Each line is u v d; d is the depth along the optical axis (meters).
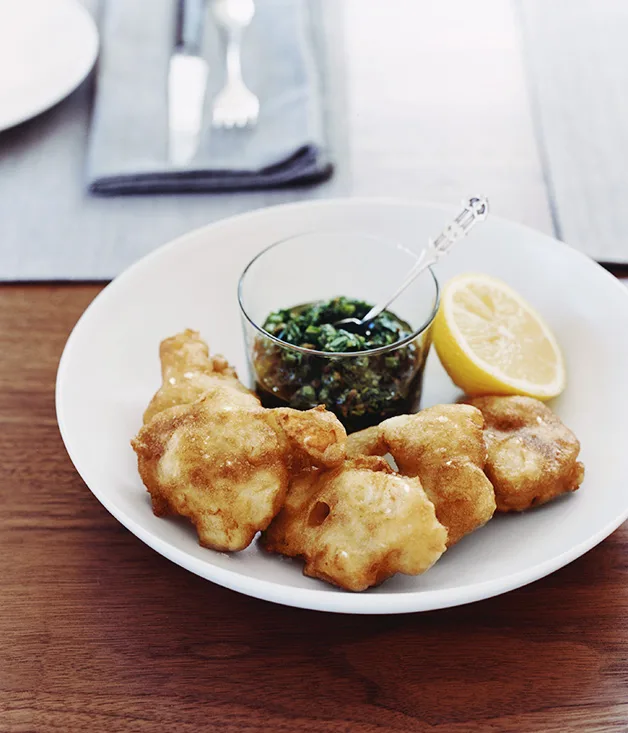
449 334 0.58
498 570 0.50
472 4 0.89
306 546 0.49
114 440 0.55
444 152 0.74
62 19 0.79
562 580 0.51
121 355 0.59
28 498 0.54
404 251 0.59
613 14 0.87
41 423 0.57
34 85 0.76
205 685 0.48
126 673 0.48
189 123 0.74
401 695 0.47
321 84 0.79
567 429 0.54
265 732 0.46
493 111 0.77
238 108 0.74
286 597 0.47
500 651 0.49
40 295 0.64
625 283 0.64
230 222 0.64
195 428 0.51
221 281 0.63
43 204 0.70
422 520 0.48
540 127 0.76
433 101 0.78
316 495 0.50
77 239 0.67
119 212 0.69
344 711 0.47
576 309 0.61
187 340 0.57
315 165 0.71
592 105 0.77
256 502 0.50
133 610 0.50
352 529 0.48
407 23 0.87
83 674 0.48
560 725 0.47
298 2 0.84
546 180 0.71
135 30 0.82
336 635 0.49
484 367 0.57
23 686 0.48
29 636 0.49
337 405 0.55
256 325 0.55
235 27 0.82
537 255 0.63
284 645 0.49
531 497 0.52
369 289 0.61
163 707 0.47
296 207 0.65
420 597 0.47
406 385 0.56
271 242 0.65
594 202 0.69
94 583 0.51
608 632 0.49
